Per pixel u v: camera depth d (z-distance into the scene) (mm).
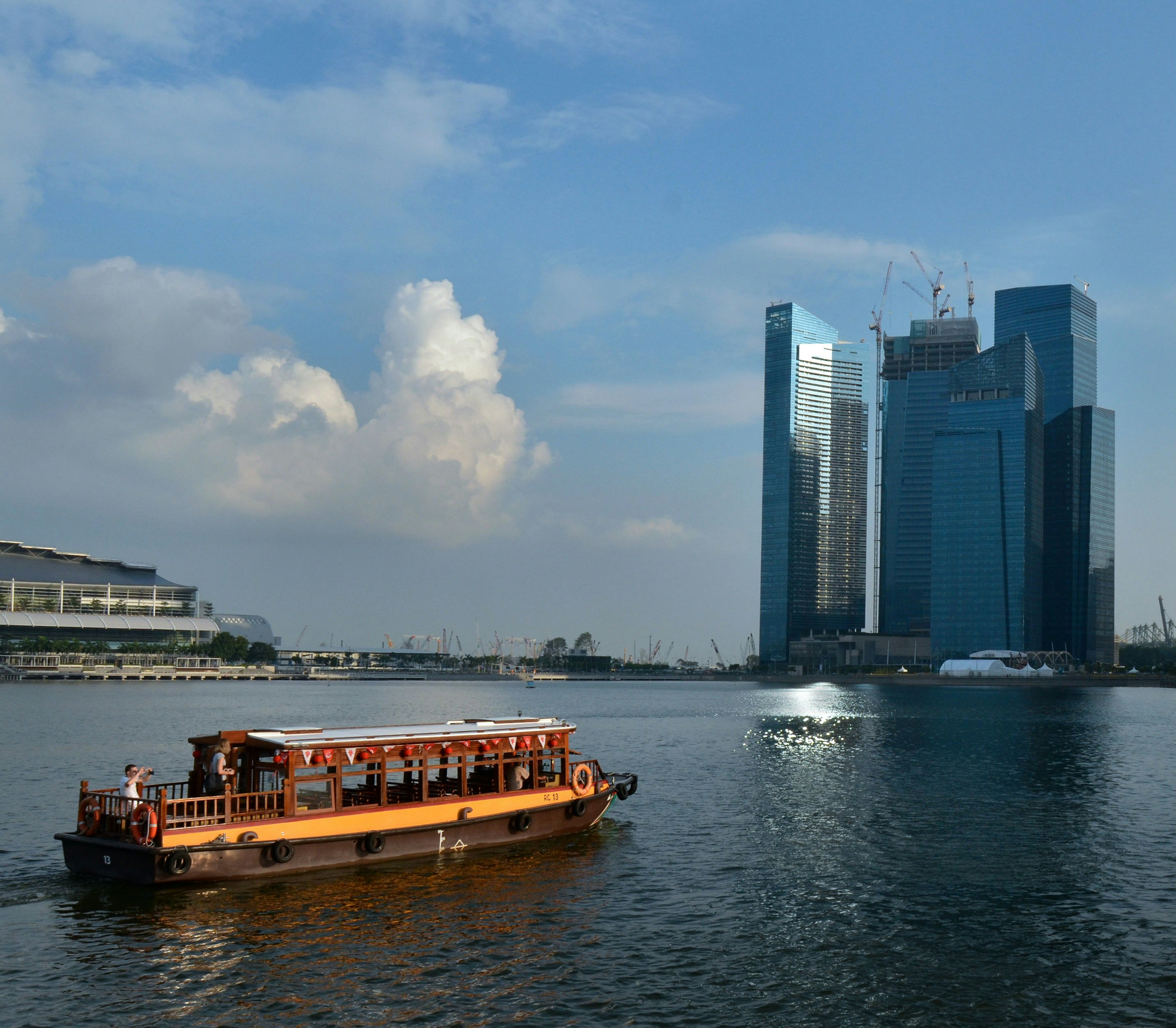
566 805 67812
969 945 48188
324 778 57562
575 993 41656
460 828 62250
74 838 54219
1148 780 108562
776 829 76250
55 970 43281
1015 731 185500
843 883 59438
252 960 44469
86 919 49250
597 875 59688
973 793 96812
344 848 57438
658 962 45406
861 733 179500
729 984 42906
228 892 53375
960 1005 41062
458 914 51156
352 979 42531
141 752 125062
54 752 123938
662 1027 38531
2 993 40969
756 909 53750
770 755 136000
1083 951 47469
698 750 143375
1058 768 119875
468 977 43125
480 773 67688
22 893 53062
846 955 46594
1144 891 58031
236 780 57156
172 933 47406
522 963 44844
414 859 60375
